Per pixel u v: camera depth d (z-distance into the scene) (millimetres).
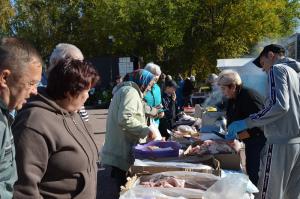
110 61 26031
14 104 1771
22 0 32094
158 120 5738
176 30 24109
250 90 4121
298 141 3463
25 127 1983
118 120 3771
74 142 2104
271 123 3498
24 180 1924
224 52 24703
